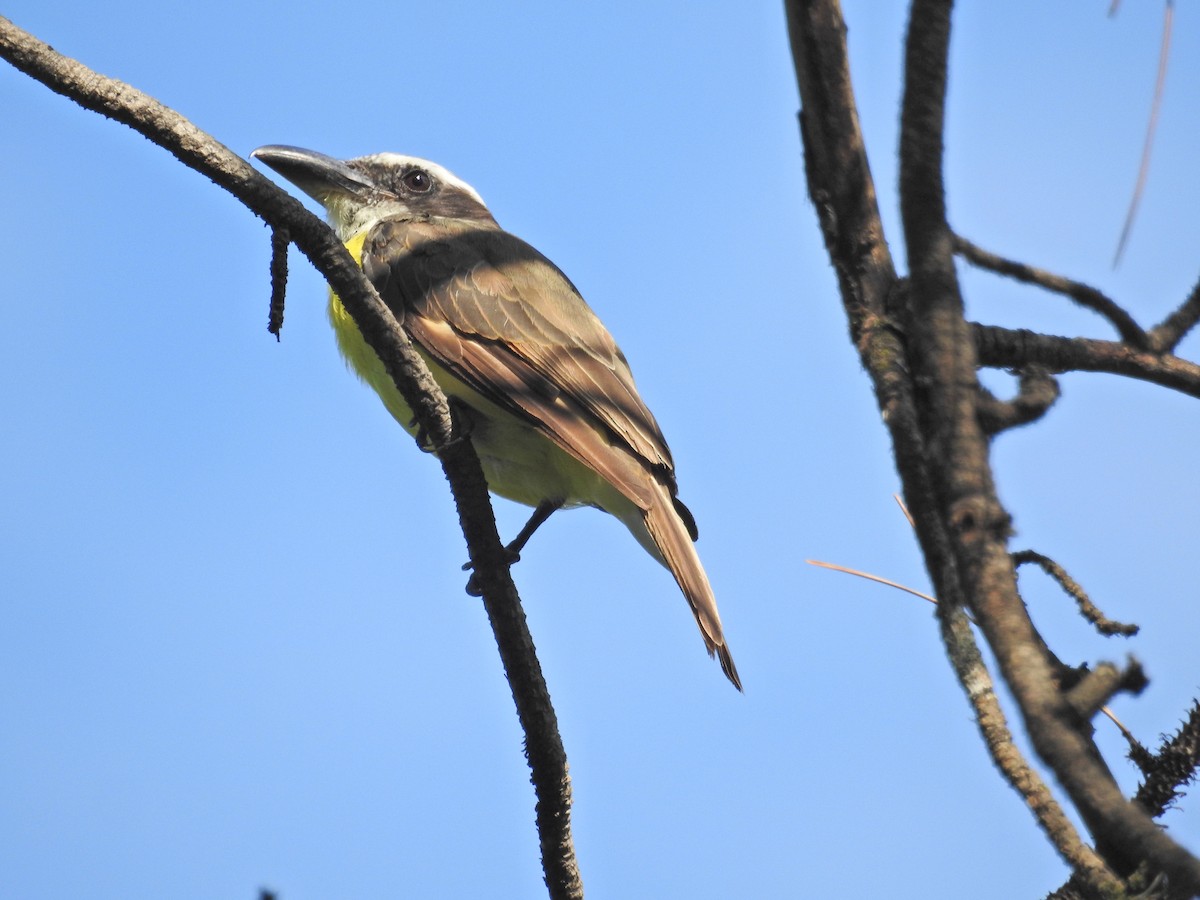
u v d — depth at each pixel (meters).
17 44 6.16
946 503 4.52
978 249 6.04
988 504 4.40
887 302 5.21
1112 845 4.11
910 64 4.91
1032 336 6.22
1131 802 3.80
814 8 5.21
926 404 4.82
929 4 4.88
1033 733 3.92
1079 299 6.18
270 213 6.67
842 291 5.30
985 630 4.20
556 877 7.62
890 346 4.98
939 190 4.91
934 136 4.89
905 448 4.65
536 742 7.53
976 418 4.66
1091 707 3.93
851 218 5.30
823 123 5.30
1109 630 5.05
